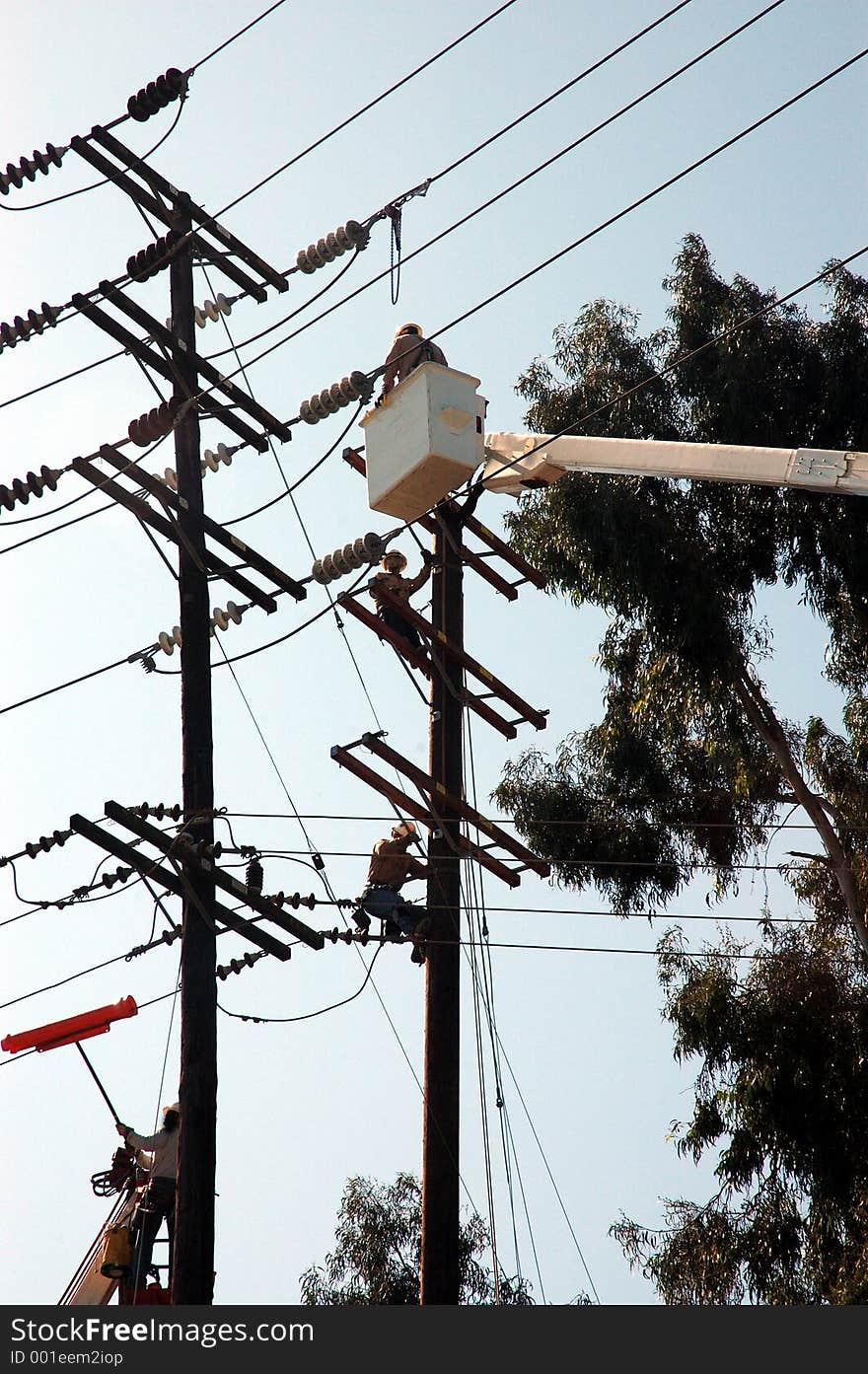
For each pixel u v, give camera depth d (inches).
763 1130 1071.0
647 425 1164.5
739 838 1164.5
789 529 1149.7
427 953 741.3
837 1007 1090.7
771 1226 1069.1
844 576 1131.9
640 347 1205.7
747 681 1180.5
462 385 684.1
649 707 1186.6
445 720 771.4
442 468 670.5
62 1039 748.0
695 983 1117.7
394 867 751.7
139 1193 794.2
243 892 722.8
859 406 1122.0
